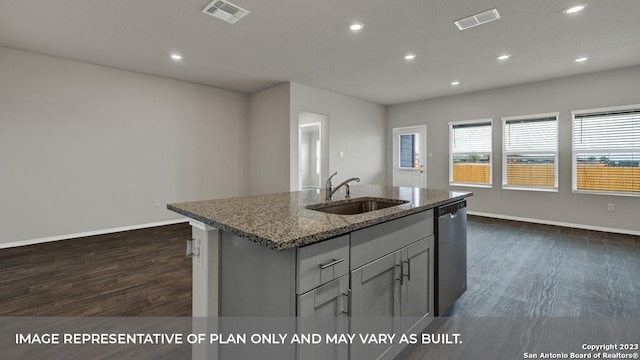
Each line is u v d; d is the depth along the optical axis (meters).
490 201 5.81
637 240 4.13
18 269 3.05
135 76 4.77
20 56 3.83
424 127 6.76
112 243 4.00
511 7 2.75
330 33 3.29
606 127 4.64
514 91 5.47
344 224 1.30
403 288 1.70
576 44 3.58
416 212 1.76
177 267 3.12
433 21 3.02
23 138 3.90
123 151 4.69
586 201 4.82
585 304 2.31
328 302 1.23
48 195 4.09
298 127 5.44
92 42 3.54
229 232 1.34
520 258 3.40
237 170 6.06
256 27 3.15
